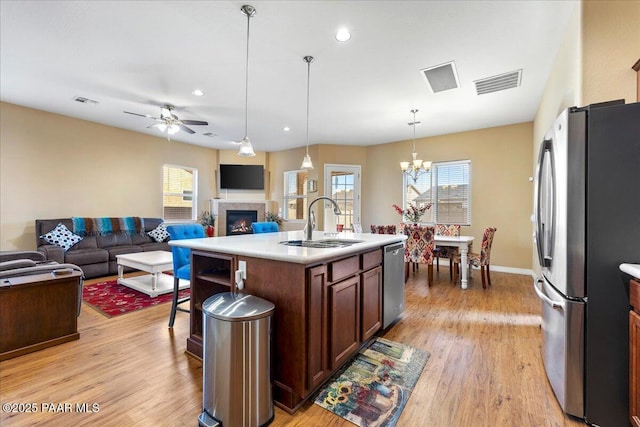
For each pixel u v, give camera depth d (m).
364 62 3.02
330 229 2.93
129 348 2.35
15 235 4.38
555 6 2.16
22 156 4.43
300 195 7.32
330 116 4.78
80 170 5.05
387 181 6.58
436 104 4.21
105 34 2.56
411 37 2.57
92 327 2.76
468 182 5.59
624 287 1.45
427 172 6.02
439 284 4.40
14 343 2.20
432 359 2.21
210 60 3.00
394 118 4.86
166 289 3.78
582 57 2.00
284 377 1.71
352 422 1.56
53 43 2.70
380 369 2.07
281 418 1.60
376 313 2.53
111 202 5.45
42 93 3.90
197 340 2.23
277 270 1.76
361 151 6.89
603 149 1.48
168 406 1.66
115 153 5.50
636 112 1.44
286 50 2.80
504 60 2.96
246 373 1.52
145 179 5.98
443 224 5.73
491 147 5.33
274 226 3.90
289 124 5.25
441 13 2.25
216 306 1.64
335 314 1.92
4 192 4.28
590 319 1.51
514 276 4.87
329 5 2.18
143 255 4.32
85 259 4.46
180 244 2.30
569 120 1.55
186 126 4.82
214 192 7.41
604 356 1.49
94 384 1.86
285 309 1.72
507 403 1.70
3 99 4.14
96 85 3.63
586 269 1.52
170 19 2.35
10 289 2.18
